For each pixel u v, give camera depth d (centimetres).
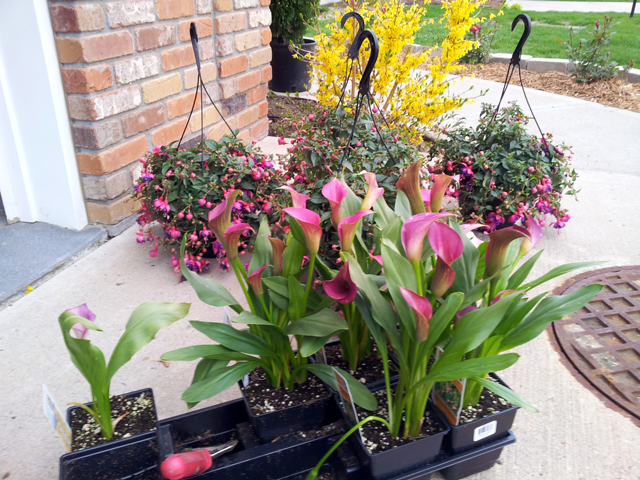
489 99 668
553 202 321
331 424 164
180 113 379
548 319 144
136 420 150
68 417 153
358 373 182
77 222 318
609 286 287
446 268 130
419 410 147
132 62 315
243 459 152
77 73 281
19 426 189
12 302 262
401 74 419
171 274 291
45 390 133
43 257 290
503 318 150
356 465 150
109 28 292
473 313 135
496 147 338
